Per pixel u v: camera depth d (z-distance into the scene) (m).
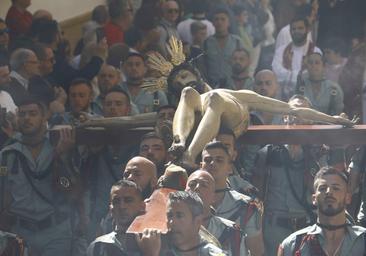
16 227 19.98
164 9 28.36
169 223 15.19
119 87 22.94
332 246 16.48
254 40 29.27
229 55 27.56
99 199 20.38
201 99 19.31
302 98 20.92
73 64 26.72
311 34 29.27
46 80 25.09
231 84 27.09
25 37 26.23
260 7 29.30
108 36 27.72
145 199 17.19
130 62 24.67
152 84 20.92
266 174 20.30
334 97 26.30
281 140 19.94
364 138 19.83
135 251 15.76
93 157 20.45
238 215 17.50
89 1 29.72
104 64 26.61
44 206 19.95
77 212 20.06
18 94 24.03
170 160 19.02
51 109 24.14
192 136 19.03
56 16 29.22
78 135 20.23
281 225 20.23
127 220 15.92
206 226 16.55
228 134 19.14
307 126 20.19
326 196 16.39
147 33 28.05
